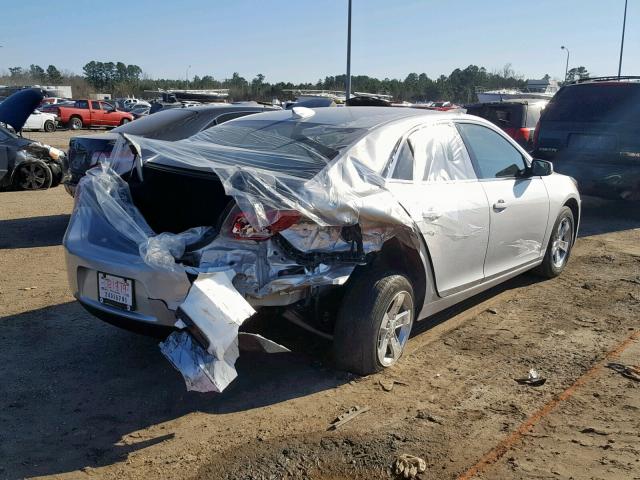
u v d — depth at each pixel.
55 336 4.80
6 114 9.16
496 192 5.13
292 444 3.41
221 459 3.27
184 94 18.89
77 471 3.17
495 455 3.34
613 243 8.22
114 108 36.59
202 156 4.08
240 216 3.52
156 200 4.13
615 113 9.18
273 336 4.31
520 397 3.98
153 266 3.54
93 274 3.90
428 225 4.30
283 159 4.03
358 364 4.10
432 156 4.62
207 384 3.30
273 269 3.58
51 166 12.30
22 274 6.38
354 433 3.53
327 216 3.67
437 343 4.83
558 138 9.69
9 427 3.55
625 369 4.38
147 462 3.25
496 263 5.29
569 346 4.80
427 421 3.67
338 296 4.12
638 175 9.02
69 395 3.92
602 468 3.22
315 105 13.61
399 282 4.14
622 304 5.79
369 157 4.14
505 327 5.19
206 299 3.34
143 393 3.96
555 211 6.15
